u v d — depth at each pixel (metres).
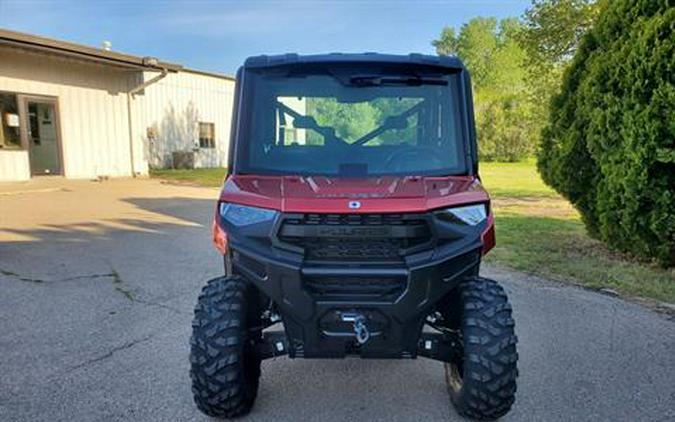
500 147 32.66
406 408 3.03
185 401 3.05
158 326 4.22
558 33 13.27
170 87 21.23
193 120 22.67
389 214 2.46
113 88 17.62
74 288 5.25
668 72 5.14
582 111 6.48
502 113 32.75
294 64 3.16
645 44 5.32
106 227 8.75
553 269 6.02
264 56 3.29
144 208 10.98
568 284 5.46
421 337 2.74
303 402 3.09
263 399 3.12
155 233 8.30
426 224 2.49
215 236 2.75
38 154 15.48
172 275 5.79
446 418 2.91
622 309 4.68
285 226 2.48
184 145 22.27
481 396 2.63
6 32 12.44
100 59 15.39
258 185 2.81
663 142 5.22
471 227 2.63
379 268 2.44
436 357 2.80
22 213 9.96
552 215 10.29
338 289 2.48
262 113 3.20
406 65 3.15
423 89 3.19
